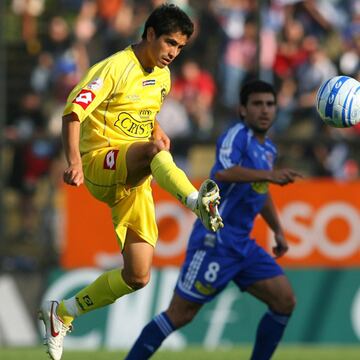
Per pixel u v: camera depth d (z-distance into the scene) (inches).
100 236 1437.0
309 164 1504.7
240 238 1036.5
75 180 781.3
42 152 1505.9
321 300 1443.2
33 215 1496.1
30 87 1531.7
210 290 1034.1
